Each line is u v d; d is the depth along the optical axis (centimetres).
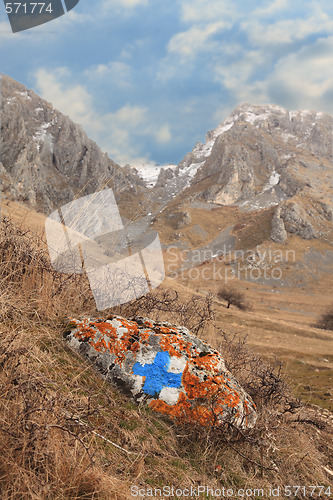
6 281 286
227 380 283
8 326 246
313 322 8781
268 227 19325
